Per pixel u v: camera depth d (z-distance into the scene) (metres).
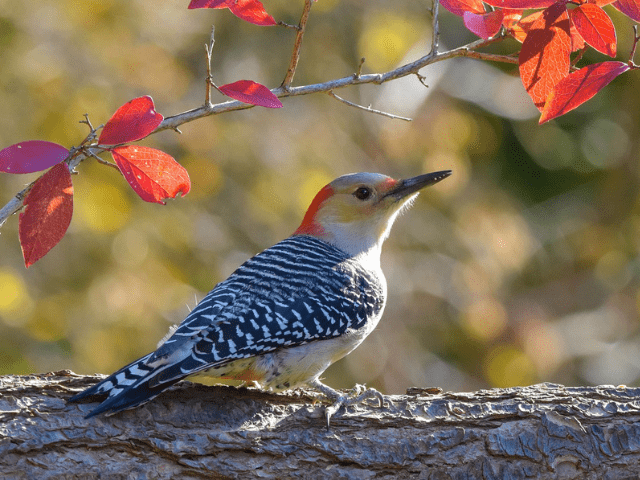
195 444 6.62
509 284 17.75
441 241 16.81
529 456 6.83
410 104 16.98
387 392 15.48
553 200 19.98
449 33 18.47
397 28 16.83
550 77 6.46
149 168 6.44
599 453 6.85
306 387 7.80
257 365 7.37
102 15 15.78
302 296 7.62
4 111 14.82
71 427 6.54
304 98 16.80
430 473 6.77
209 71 6.74
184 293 14.74
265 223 15.84
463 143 17.23
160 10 16.27
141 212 15.09
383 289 8.42
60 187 6.21
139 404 6.44
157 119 6.14
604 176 19.83
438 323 16.39
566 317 18.17
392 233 16.66
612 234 18.83
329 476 6.68
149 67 15.70
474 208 17.34
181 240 15.19
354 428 6.96
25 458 6.36
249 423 6.90
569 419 6.98
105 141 6.12
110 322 14.27
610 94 20.20
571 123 20.59
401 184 8.95
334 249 8.57
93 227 14.28
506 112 18.91
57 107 14.95
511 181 20.55
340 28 17.34
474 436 6.90
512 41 18.97
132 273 14.56
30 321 13.91
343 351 7.95
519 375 16.16
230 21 17.02
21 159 6.01
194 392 7.09
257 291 7.55
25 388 6.81
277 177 15.84
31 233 6.32
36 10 15.46
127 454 6.53
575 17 6.25
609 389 7.33
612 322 18.00
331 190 8.96
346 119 16.83
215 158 15.70
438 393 7.36
